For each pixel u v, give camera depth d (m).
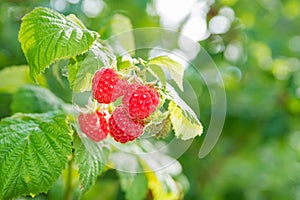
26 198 0.63
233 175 1.21
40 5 0.81
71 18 0.47
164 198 0.63
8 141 0.48
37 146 0.48
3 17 0.89
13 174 0.47
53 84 0.51
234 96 1.06
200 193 1.02
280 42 1.13
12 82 0.69
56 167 0.48
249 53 1.06
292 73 1.08
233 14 1.00
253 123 1.06
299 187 1.35
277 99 1.06
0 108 0.80
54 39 0.44
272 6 1.14
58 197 0.63
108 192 0.75
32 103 0.59
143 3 0.88
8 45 0.88
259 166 1.27
